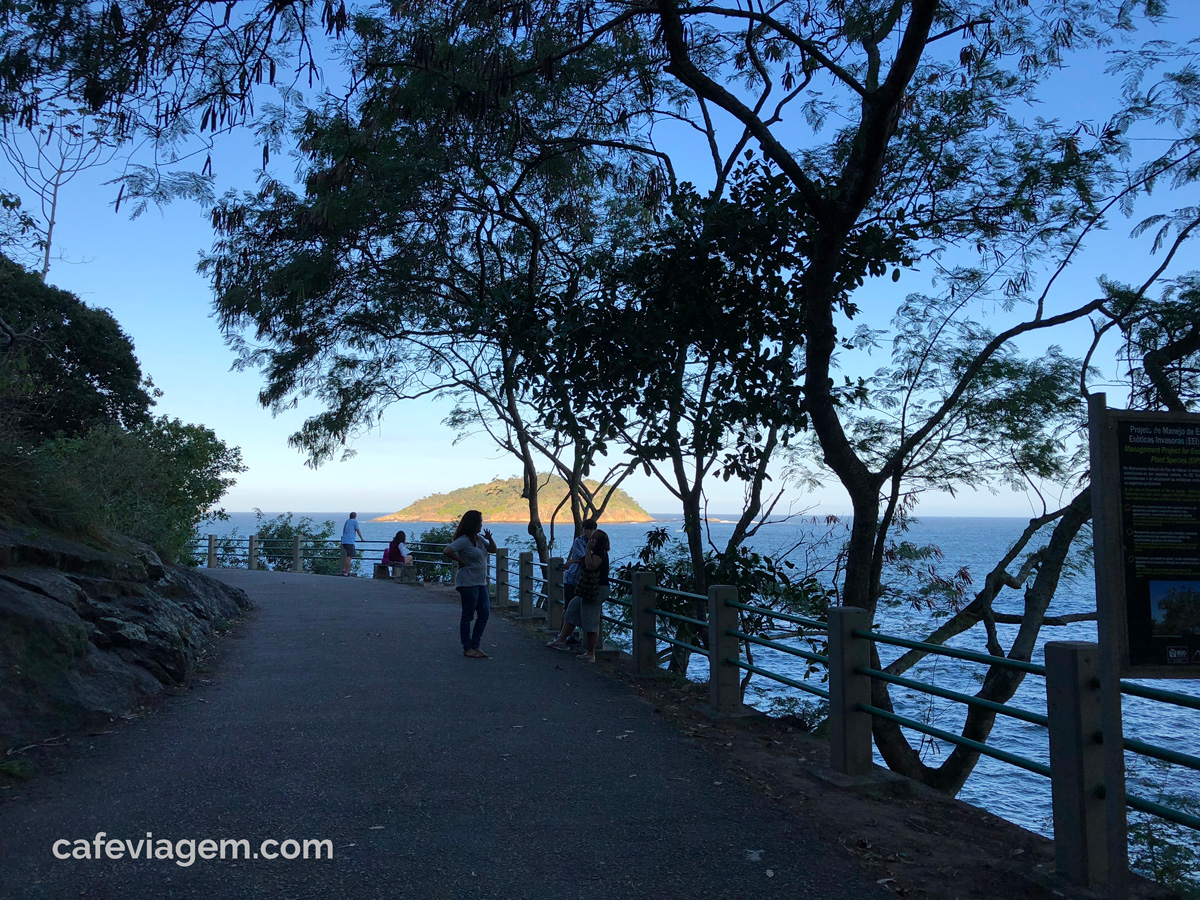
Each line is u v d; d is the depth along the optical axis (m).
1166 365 9.33
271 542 26.59
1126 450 3.50
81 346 26.36
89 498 9.57
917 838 4.53
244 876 3.88
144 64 7.42
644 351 9.34
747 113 8.40
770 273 9.03
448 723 6.80
